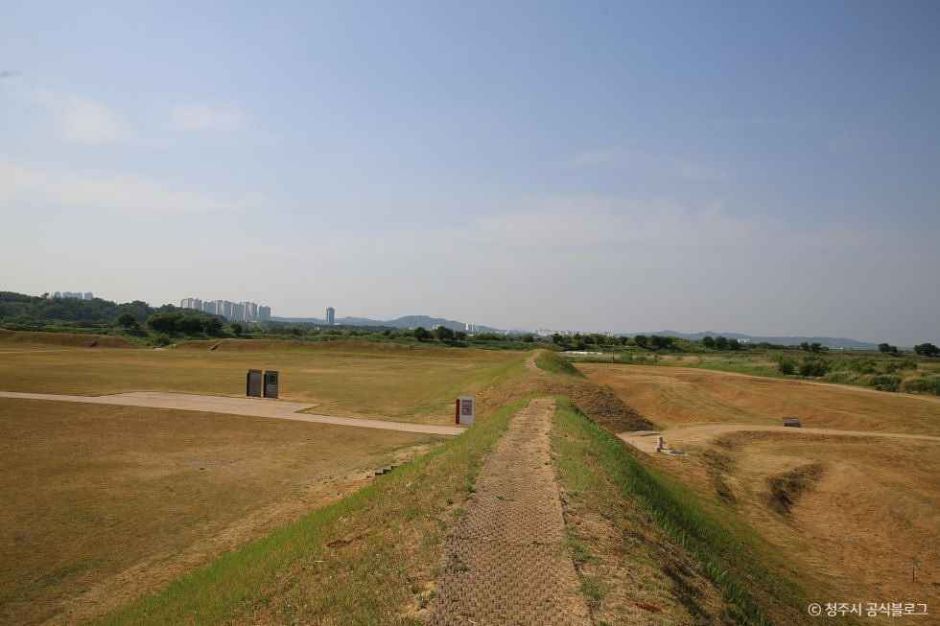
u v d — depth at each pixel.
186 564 13.23
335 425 31.06
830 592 14.43
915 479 26.05
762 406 45.81
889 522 21.38
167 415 32.50
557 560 8.44
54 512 16.70
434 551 8.77
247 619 7.68
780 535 18.91
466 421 31.89
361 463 22.75
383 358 79.00
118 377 49.56
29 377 46.72
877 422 38.81
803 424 40.50
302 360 74.38
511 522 9.98
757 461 28.06
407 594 7.51
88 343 90.75
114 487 19.25
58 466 21.56
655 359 82.88
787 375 67.50
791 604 11.76
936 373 61.50
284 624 7.28
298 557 9.66
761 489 23.69
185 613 8.70
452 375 55.75
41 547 14.22
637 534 10.28
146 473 21.00
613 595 7.52
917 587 16.12
